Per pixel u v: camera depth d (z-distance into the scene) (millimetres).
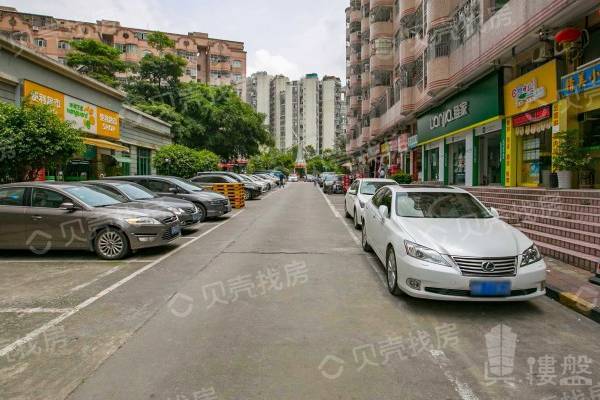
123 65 37906
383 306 5027
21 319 4562
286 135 83125
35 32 56344
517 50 12836
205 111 36906
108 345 3893
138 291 5582
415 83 22469
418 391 3107
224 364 3514
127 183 11039
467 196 6449
